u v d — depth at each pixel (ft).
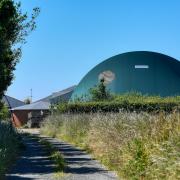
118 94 213.46
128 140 61.57
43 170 67.10
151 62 241.14
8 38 87.56
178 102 151.94
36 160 79.82
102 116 100.68
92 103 169.58
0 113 137.28
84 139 109.09
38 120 260.21
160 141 52.85
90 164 74.95
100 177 60.23
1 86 91.76
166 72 239.30
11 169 67.87
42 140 129.08
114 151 68.28
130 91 230.48
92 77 241.76
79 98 208.03
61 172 64.03
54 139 142.41
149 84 235.81
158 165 48.67
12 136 95.09
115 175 62.08
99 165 73.46
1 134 79.41
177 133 48.70
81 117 131.95
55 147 105.91
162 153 49.32
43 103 285.84
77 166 72.18
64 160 78.38
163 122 55.11
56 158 80.23
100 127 87.92
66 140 132.77
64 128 145.48
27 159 81.35
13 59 99.35
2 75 85.46
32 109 281.13
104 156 76.23
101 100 198.49
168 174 46.37
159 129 54.29
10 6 77.92
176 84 237.25
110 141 72.13
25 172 65.05
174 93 234.38
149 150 54.08
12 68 99.19
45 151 96.12
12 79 98.53
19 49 101.24
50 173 64.03
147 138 56.95
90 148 95.04
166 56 247.50
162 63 241.76
